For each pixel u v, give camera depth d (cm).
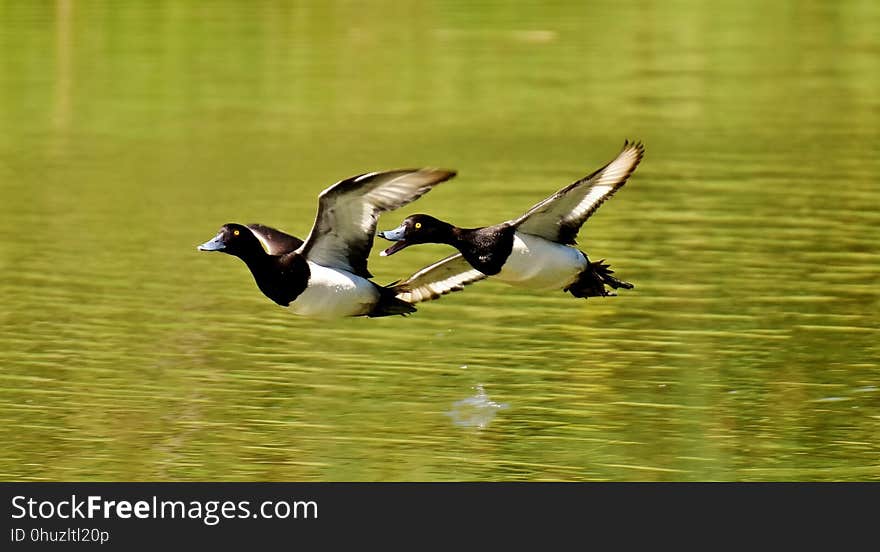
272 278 1269
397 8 4022
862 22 3812
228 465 1348
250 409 1473
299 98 3052
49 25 3756
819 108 2889
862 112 2848
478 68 3303
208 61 3384
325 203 1241
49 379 1553
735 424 1417
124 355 1628
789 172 2400
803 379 1527
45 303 1811
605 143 2631
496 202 2236
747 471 1323
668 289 1827
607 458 1352
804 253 1961
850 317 1712
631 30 3731
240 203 2275
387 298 1290
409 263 1992
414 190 1237
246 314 1775
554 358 1608
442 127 2791
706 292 1812
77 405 1483
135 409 1473
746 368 1562
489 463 1349
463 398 1496
